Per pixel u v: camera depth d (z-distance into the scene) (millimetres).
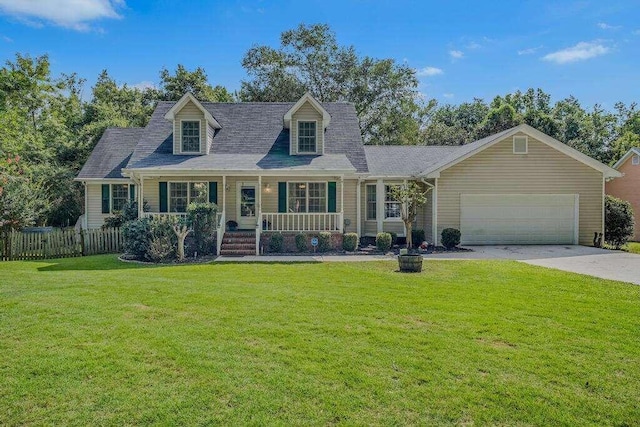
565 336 5707
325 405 3791
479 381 4297
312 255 15234
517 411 3738
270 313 6645
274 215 17875
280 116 20219
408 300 7715
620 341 5543
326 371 4469
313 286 9023
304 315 6551
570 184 17766
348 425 3492
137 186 17547
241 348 5094
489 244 17719
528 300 7816
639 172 23531
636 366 4730
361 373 4434
